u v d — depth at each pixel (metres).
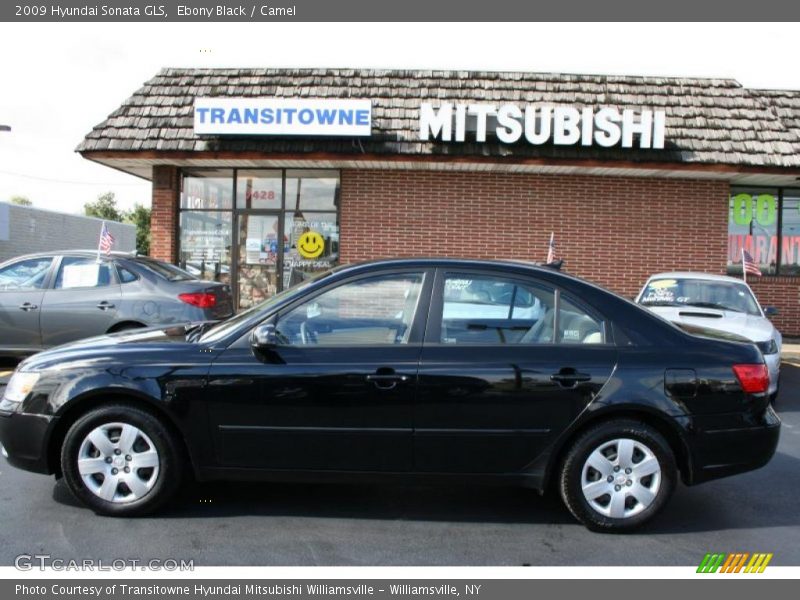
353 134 10.95
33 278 8.22
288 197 12.25
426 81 11.84
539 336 4.09
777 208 12.65
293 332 4.14
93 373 4.04
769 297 12.64
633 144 11.20
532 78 11.98
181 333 4.54
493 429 3.97
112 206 54.09
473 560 3.69
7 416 4.13
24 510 4.26
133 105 11.51
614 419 4.03
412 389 3.95
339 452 4.01
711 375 4.02
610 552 3.81
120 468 4.11
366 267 4.23
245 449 4.03
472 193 12.00
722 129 11.46
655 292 9.09
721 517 4.37
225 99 10.90
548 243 12.05
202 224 12.32
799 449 6.03
